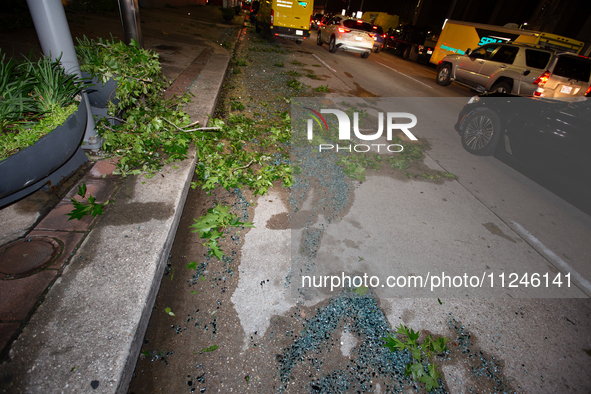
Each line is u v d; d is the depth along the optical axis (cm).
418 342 207
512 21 2570
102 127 331
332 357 190
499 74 934
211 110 481
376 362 192
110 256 204
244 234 275
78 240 213
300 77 898
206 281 226
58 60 246
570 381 195
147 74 332
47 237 212
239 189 337
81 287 182
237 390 167
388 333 209
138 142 311
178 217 269
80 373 144
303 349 192
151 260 207
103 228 226
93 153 311
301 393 171
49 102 233
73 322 164
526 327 227
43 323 161
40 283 181
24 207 234
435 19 3475
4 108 208
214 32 1511
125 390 155
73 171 282
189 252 249
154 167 309
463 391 183
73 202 244
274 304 216
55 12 251
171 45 938
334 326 208
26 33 698
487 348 209
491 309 237
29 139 200
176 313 202
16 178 196
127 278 192
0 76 214
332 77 970
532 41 1045
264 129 496
